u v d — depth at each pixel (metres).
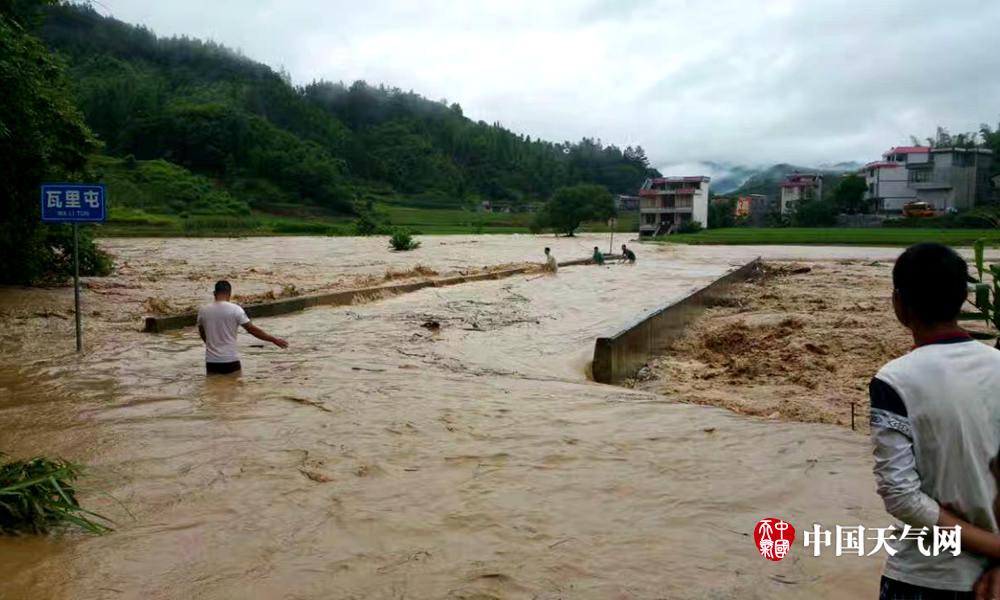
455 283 24.33
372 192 161.50
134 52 199.75
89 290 19.30
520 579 4.08
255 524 4.80
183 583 3.99
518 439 6.84
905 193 91.56
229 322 9.66
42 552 4.33
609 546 4.51
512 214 148.75
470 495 5.36
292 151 141.62
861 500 5.27
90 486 5.48
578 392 8.98
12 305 15.59
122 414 7.58
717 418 7.64
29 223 18.45
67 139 18.50
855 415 8.27
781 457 6.27
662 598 3.89
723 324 16.52
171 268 29.77
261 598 3.85
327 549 4.45
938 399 2.34
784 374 10.80
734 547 4.50
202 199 110.94
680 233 93.81
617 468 5.99
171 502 5.17
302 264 33.84
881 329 13.76
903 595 2.46
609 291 22.47
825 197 102.69
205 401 8.20
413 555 4.38
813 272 33.00
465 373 10.26
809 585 4.04
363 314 16.38
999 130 103.38
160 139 136.75
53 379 9.31
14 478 4.82
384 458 6.22
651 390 10.07
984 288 7.89
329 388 8.95
